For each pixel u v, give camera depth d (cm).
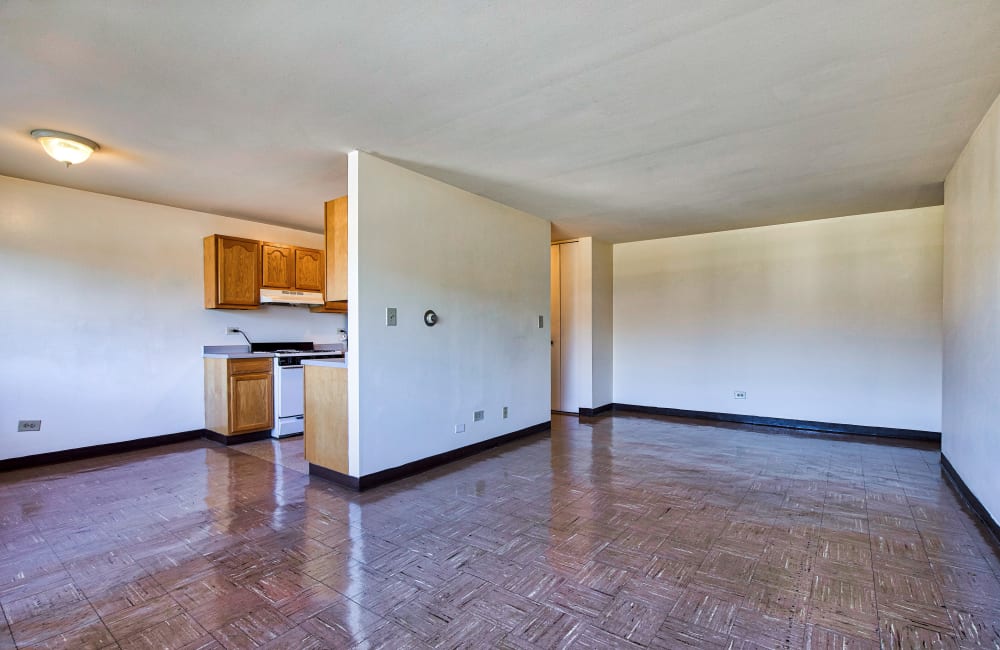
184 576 207
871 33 187
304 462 389
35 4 166
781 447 436
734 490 319
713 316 571
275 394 479
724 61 208
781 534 250
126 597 191
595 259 605
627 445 445
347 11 172
